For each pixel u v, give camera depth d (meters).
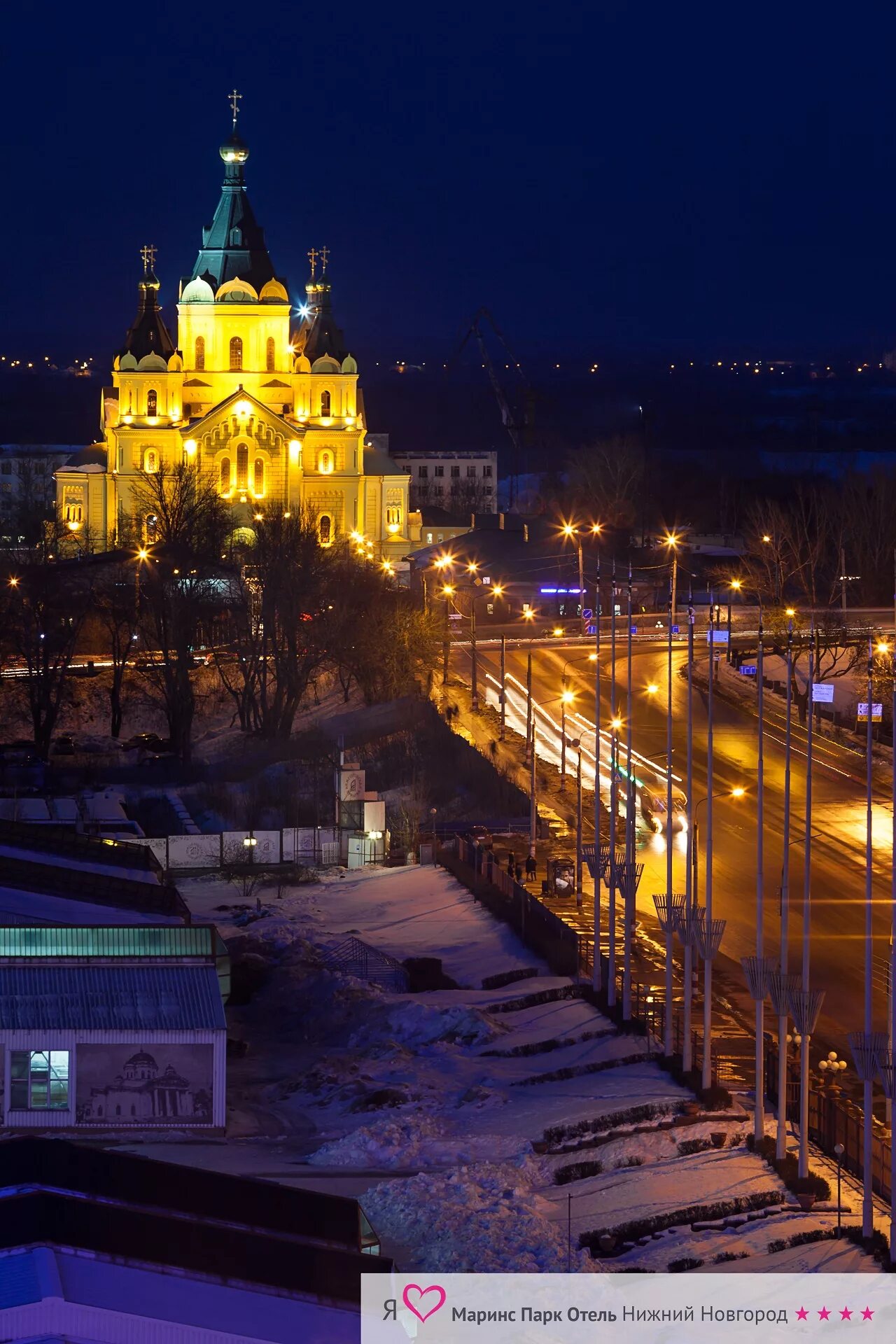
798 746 154.25
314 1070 82.25
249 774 156.25
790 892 112.75
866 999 64.88
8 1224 43.75
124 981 75.31
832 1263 58.69
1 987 74.31
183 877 128.62
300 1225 47.31
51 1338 41.47
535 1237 59.03
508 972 97.56
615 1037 84.88
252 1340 41.94
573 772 144.62
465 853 119.12
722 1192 64.19
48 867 82.56
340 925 112.25
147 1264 43.56
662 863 119.94
